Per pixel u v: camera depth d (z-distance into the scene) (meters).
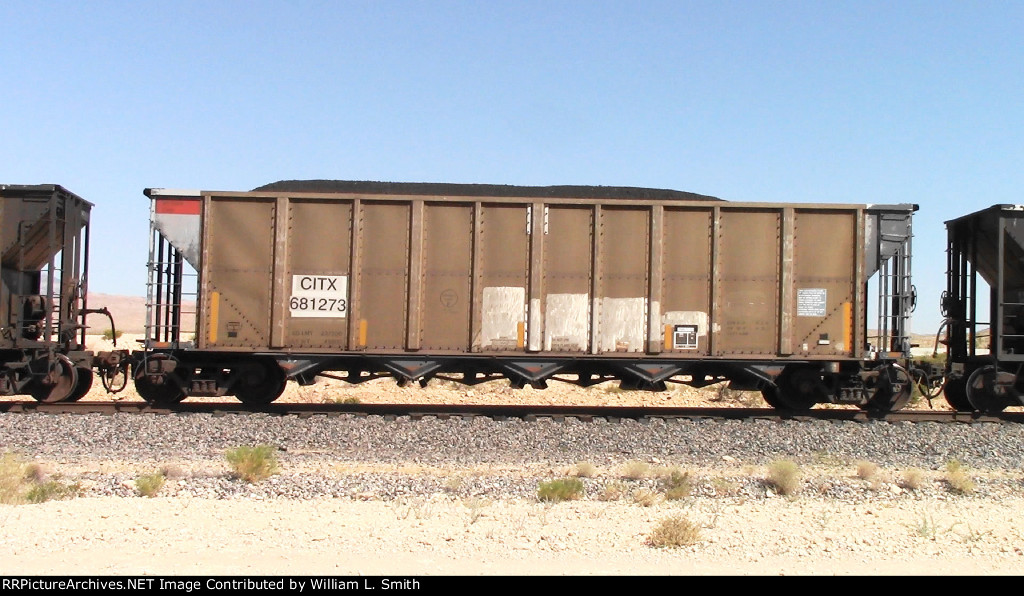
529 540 7.00
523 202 14.52
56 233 15.17
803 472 10.34
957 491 9.34
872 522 7.85
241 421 13.11
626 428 13.01
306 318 14.55
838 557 6.65
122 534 6.97
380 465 10.37
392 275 14.56
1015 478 10.09
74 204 15.63
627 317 14.55
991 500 8.97
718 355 14.60
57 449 11.01
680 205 14.57
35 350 14.76
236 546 6.70
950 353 16.28
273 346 14.48
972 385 15.09
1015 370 15.22
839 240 14.79
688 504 8.59
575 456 11.05
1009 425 13.86
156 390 15.18
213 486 8.95
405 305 14.55
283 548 6.67
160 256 14.70
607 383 23.41
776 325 14.70
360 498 8.66
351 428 12.70
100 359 15.21
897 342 14.79
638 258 14.59
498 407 15.19
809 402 15.24
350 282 14.52
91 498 8.46
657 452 11.45
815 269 14.77
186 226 14.58
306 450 11.34
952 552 6.83
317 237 14.58
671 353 14.56
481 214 14.55
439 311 14.55
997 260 14.91
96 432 12.08
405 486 9.04
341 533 7.14
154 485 8.69
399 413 14.35
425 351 14.57
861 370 14.91
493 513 7.98
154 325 14.64
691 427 13.18
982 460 11.20
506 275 14.55
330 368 15.08
